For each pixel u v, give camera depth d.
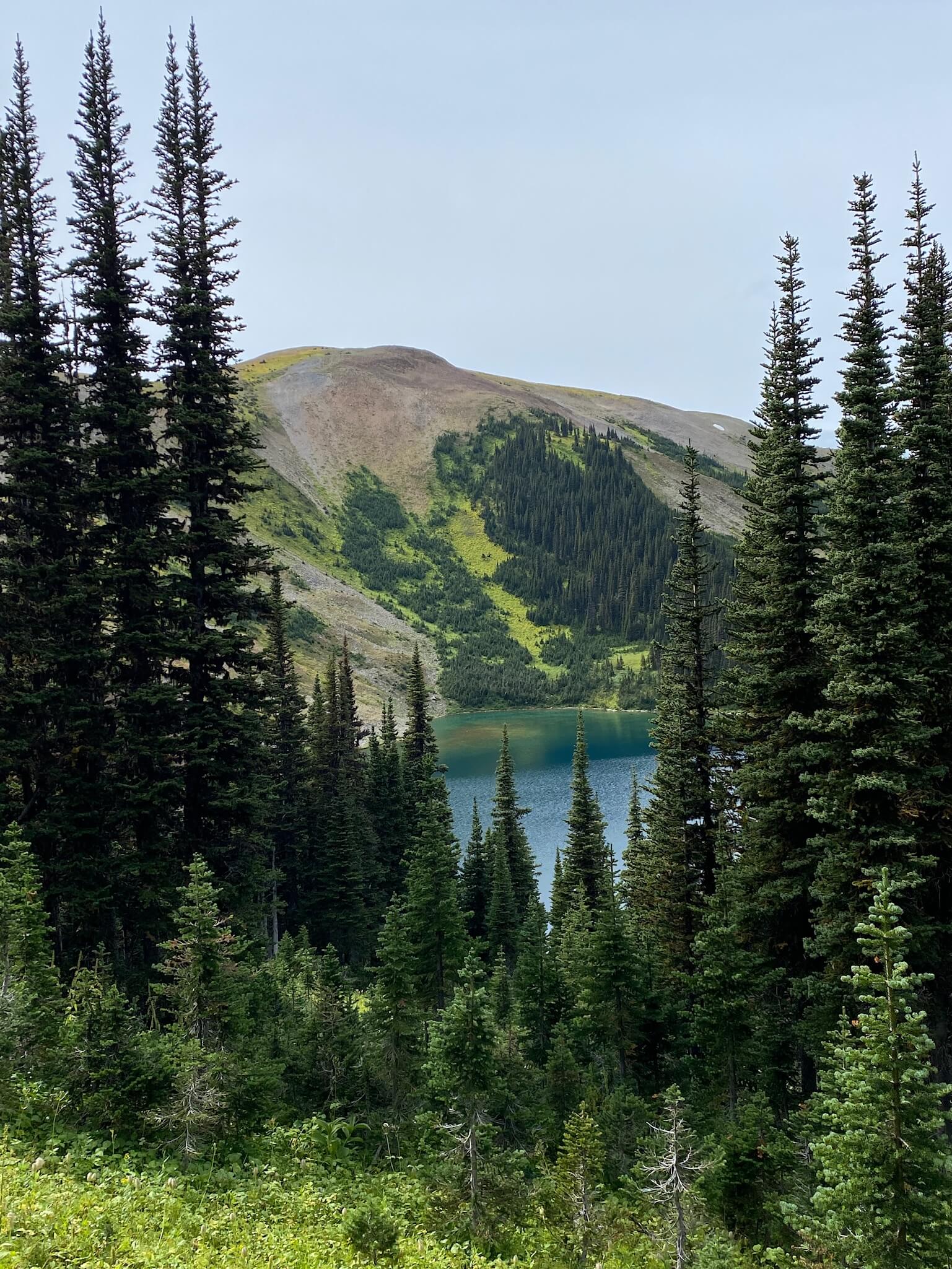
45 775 22.75
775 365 21.05
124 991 21.14
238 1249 10.46
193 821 23.62
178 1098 14.14
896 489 17.16
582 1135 15.45
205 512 24.28
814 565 20.45
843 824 16.94
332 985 21.86
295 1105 18.78
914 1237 9.70
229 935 16.23
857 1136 9.87
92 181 23.31
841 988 17.02
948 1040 17.92
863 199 18.52
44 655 21.98
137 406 23.00
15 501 23.27
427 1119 15.80
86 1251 9.03
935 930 16.98
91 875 22.11
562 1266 13.56
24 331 23.25
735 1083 18.92
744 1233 14.84
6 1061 13.76
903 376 19.03
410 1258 11.84
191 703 23.28
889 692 16.30
